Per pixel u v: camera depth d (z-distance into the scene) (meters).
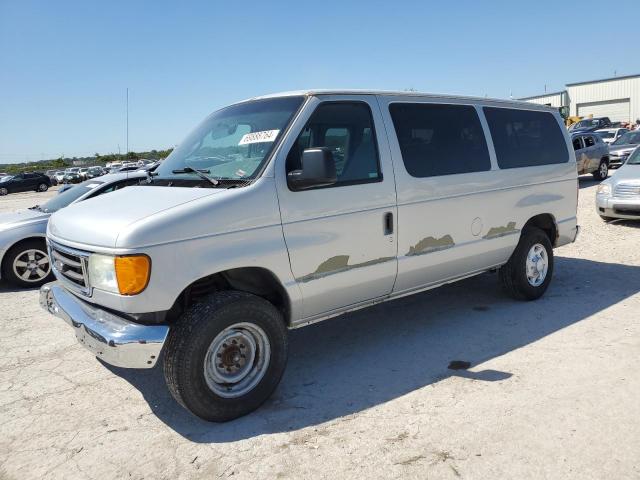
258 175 3.72
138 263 3.20
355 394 3.96
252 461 3.17
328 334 5.27
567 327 5.05
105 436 3.54
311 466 3.09
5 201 29.50
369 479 2.94
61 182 46.34
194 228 3.39
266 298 4.06
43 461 3.29
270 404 3.87
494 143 5.38
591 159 17.77
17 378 4.52
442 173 4.81
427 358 4.54
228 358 3.60
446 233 4.87
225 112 4.73
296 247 3.83
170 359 3.42
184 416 3.76
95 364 4.76
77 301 3.76
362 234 4.21
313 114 4.04
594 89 49.25
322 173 3.58
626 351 4.41
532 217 5.83
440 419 3.52
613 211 9.85
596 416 3.44
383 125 4.45
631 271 6.96
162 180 4.24
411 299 6.25
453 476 2.92
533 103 6.02
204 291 3.79
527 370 4.17
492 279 6.89
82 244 3.47
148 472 3.12
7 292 7.55
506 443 3.20
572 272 7.06
